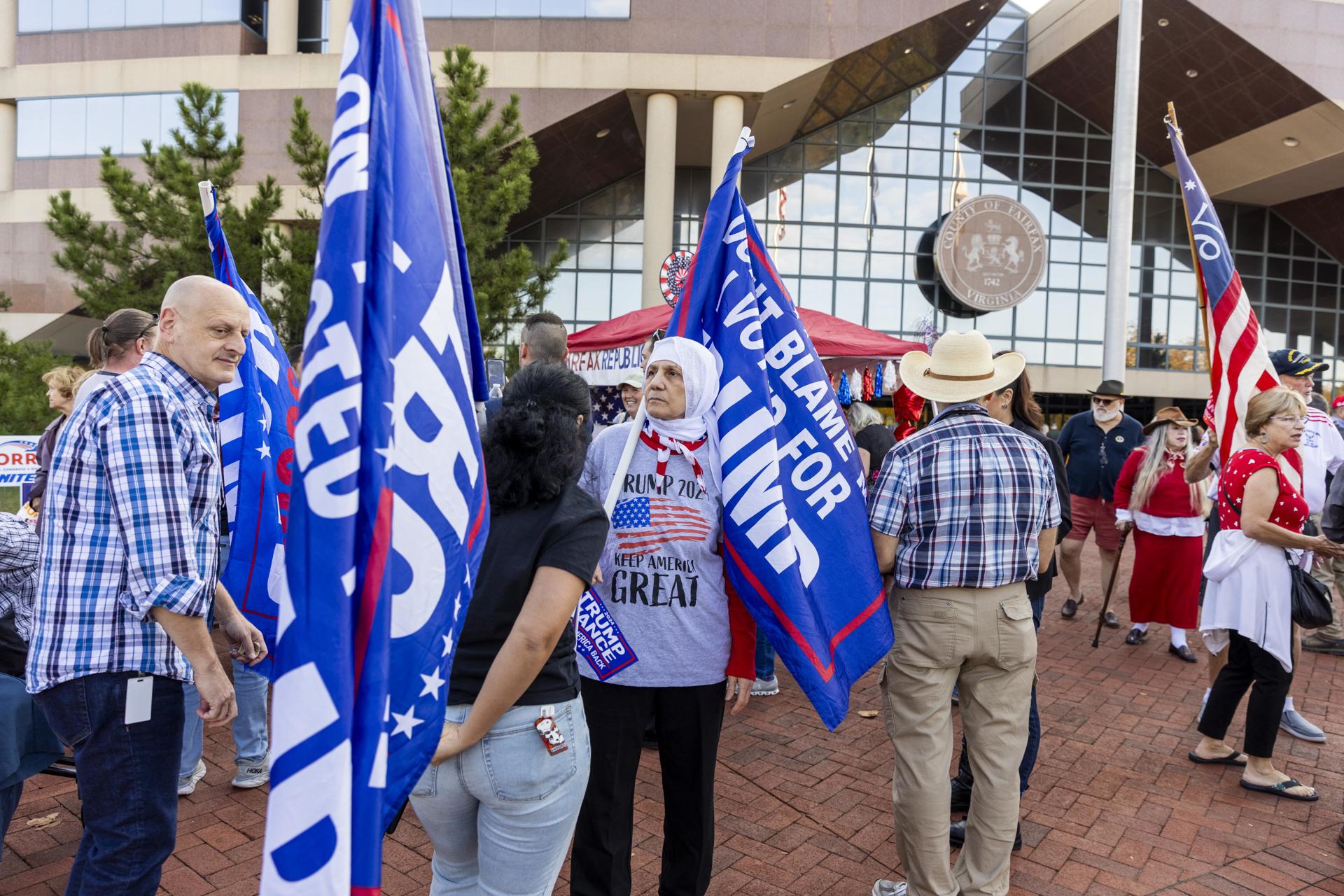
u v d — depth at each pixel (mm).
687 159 21312
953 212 20391
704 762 2537
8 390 10805
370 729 1257
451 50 10602
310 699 1193
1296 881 3207
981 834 2760
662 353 2543
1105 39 19703
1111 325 13336
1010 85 22312
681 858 2557
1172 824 3654
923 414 3400
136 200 9508
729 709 5066
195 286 2264
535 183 19984
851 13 17828
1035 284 20422
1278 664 3920
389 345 1317
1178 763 4328
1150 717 5027
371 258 1329
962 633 2641
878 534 2764
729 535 2582
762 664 5340
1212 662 4461
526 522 1824
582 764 1896
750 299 2820
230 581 3332
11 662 2904
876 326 21984
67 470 2096
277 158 18172
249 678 3730
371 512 1271
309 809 1186
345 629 1219
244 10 18891
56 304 19953
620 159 20625
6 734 2576
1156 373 22844
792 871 3217
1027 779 3604
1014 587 2723
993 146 22328
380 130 1359
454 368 1532
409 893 3025
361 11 1353
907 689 2717
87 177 19531
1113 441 7367
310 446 1228
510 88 17594
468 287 1708
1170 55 19469
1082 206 22719
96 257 9758
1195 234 4840
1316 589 3900
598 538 1823
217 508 2311
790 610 2566
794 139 21953
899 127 22109
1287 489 3869
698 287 2840
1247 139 21016
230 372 2316
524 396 1896
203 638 2072
